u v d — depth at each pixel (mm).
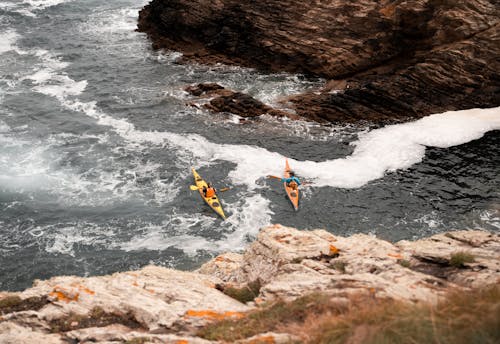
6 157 76812
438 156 74000
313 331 20484
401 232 60344
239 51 104375
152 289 31234
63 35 122625
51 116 88562
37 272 55875
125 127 84875
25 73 104312
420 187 67938
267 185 70062
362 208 64688
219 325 24766
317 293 24328
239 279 36031
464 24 85125
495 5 85750
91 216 64750
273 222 63125
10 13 135625
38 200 67562
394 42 93125
